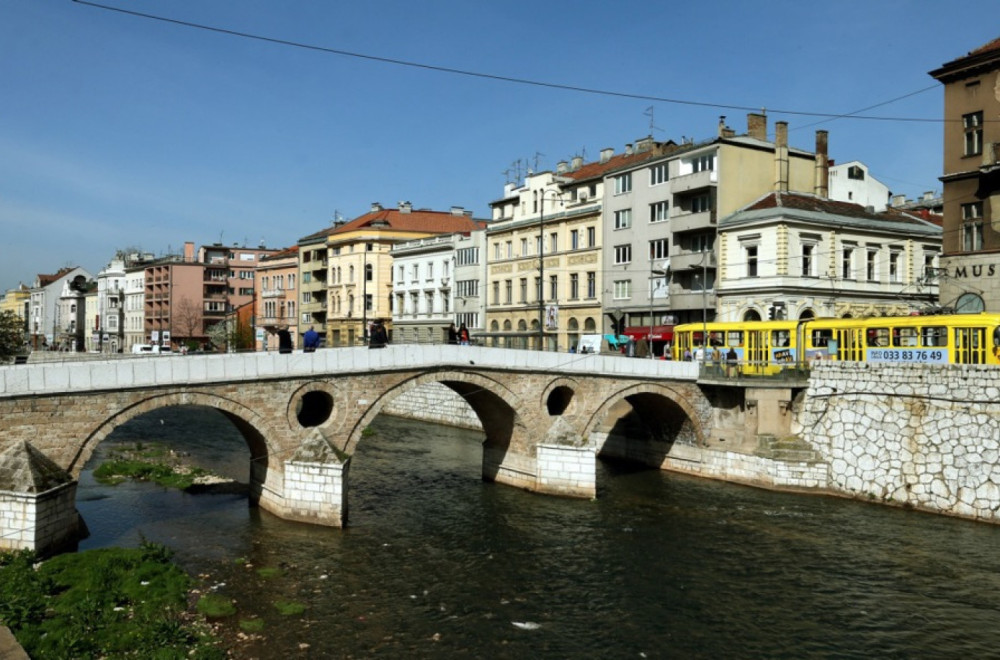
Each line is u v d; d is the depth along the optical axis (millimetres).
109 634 18375
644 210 53688
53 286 163875
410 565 25109
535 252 63656
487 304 69000
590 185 59281
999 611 21656
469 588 23188
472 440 50656
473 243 70562
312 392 33000
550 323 49906
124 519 29359
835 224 46969
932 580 23891
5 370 23984
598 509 32656
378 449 47062
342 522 29016
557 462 34938
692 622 20969
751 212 47125
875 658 19000
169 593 21250
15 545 23250
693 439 40562
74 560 22844
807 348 38906
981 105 38469
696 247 50562
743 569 25047
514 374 35031
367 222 86625
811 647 19547
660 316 52531
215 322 120188
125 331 136625
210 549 26000
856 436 34219
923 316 34156
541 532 29125
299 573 24016
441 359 33094
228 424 56344
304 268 96438
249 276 125000
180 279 119188
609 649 19297
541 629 20359
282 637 19297
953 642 19844
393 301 83812
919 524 29688
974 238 38844
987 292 37938
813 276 46281
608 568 25141
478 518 31078
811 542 27734
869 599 22516
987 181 37906
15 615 18797
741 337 42062
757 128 52500
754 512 32031
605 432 47406
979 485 29812
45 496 23484
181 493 33938
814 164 53875
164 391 26922
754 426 37438
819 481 35250
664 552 26766
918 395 31938
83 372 25375
